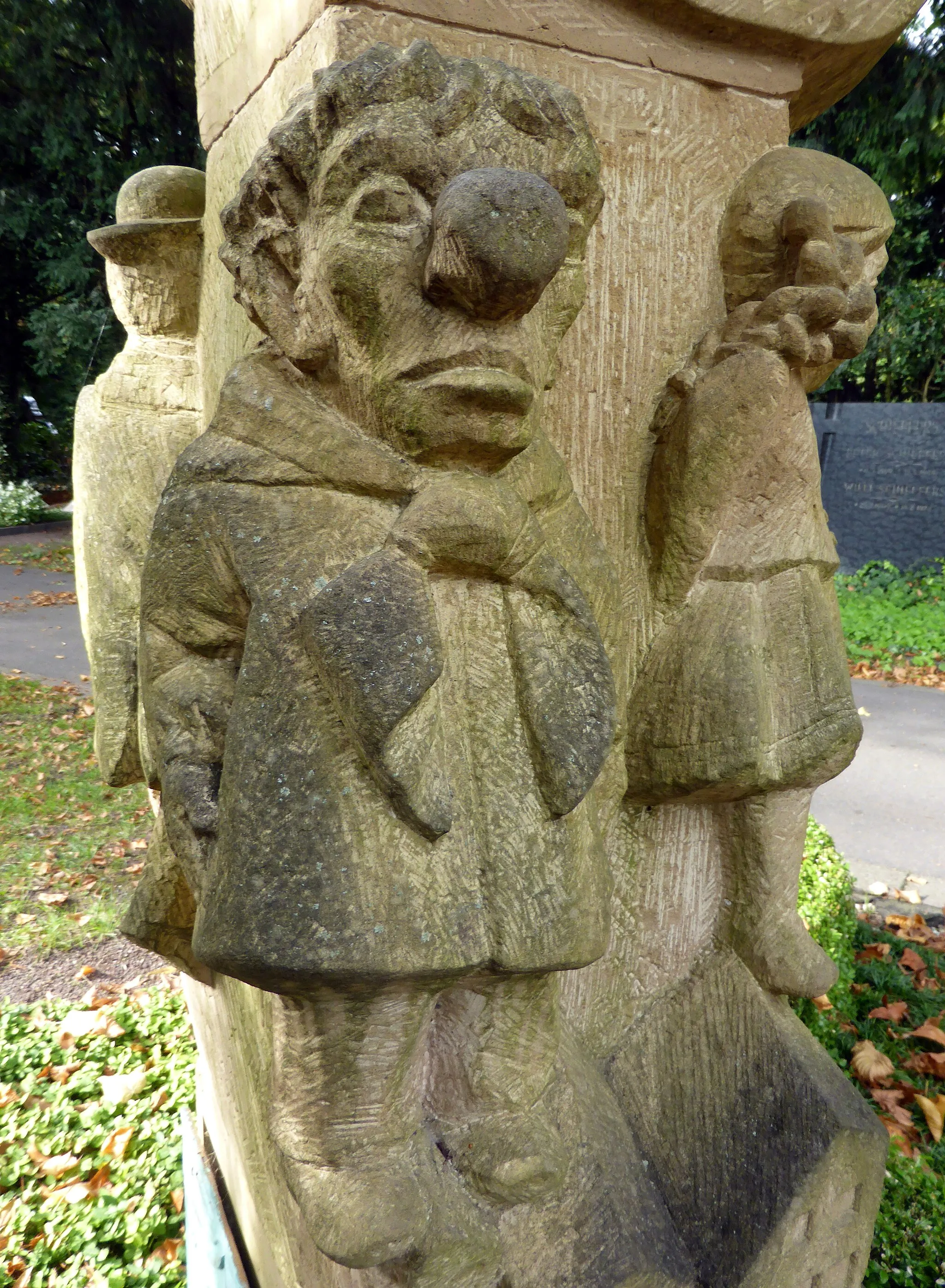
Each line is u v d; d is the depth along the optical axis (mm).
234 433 1080
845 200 1383
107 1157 2422
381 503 1040
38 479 15703
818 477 1438
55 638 7785
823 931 2896
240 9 1438
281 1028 1085
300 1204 1096
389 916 949
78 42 9672
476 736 1050
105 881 4191
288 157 1013
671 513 1421
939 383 10344
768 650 1436
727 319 1434
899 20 1511
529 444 1102
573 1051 1471
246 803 952
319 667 960
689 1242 1432
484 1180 1167
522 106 1013
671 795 1468
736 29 1409
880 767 5336
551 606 1097
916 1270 2018
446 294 950
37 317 11133
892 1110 2520
